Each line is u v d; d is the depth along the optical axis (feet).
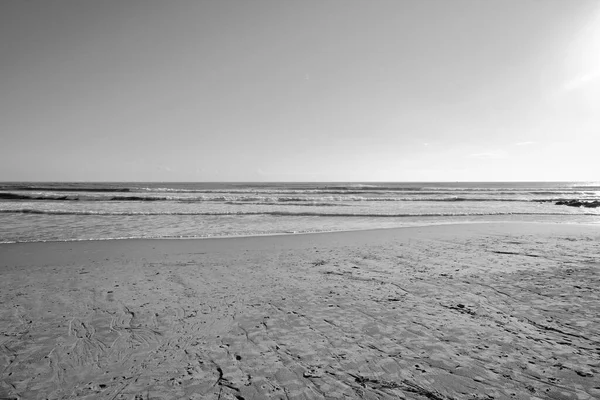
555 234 42.80
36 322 15.99
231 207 80.33
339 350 13.23
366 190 189.26
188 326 15.52
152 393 10.61
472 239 39.22
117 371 11.90
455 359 12.41
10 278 23.31
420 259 29.07
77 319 16.34
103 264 27.45
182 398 10.33
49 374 11.75
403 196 133.28
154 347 13.58
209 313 17.04
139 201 94.32
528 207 90.38
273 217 63.16
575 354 12.60
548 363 12.01
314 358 12.65
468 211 77.41
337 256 30.48
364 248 34.22
